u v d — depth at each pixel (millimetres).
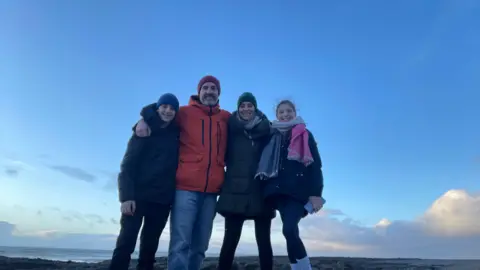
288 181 2521
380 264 6176
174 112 2559
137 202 2398
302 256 2389
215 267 5012
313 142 2682
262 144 2709
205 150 2586
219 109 2799
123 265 2289
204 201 2619
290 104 2828
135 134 2500
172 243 2459
